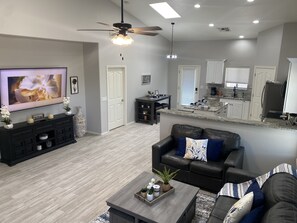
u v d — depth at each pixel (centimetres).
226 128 423
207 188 374
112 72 696
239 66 873
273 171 271
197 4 563
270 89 606
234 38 859
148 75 868
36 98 529
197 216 319
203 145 394
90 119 684
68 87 624
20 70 483
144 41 812
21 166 467
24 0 432
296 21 624
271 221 184
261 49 751
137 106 821
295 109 398
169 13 668
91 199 359
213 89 921
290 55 652
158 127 763
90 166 471
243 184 299
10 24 416
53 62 573
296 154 373
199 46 938
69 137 593
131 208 260
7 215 320
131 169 460
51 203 348
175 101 1030
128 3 620
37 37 467
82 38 565
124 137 656
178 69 997
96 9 589
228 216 217
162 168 412
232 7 561
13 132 464
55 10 491
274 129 380
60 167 465
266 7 545
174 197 283
